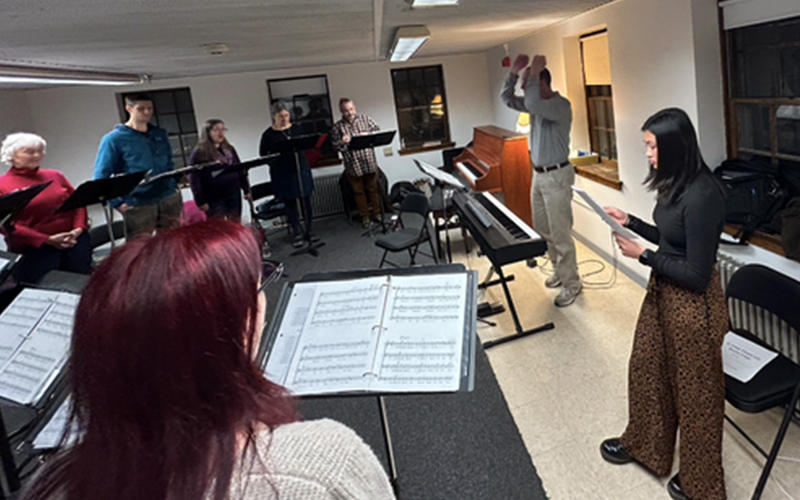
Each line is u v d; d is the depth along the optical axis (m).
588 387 2.77
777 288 2.04
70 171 6.36
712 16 2.87
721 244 2.79
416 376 1.27
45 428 1.20
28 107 6.12
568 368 2.96
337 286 1.51
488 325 3.62
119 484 0.49
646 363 1.99
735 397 1.92
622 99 3.69
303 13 2.48
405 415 2.72
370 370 1.29
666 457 2.05
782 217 2.43
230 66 5.38
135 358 0.49
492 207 3.87
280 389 0.58
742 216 2.66
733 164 2.88
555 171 3.59
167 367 0.49
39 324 1.63
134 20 2.11
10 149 3.26
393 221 6.00
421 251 5.24
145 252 0.54
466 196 4.21
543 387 2.83
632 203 3.77
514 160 4.89
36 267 3.38
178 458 0.48
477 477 2.22
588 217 4.52
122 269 0.54
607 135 4.49
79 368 0.52
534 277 4.30
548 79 3.52
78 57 3.19
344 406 2.88
